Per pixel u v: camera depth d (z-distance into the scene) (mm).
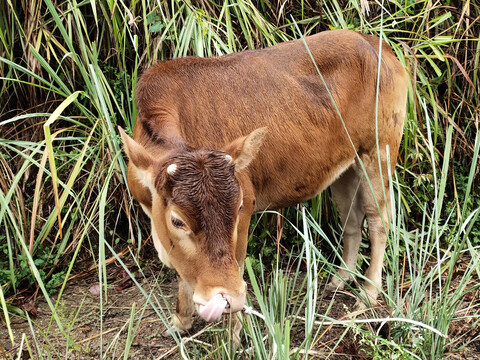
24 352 2344
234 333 2260
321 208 2924
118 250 2943
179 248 1898
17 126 2924
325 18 3035
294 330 2404
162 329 2463
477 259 2318
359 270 2893
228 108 2303
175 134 2096
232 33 2801
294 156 2402
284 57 2426
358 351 2270
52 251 2832
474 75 3119
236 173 2127
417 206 3131
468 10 3027
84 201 2900
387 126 2580
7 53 2812
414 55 2799
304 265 2885
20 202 2750
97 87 2533
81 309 2600
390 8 3168
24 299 2641
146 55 2906
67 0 2791
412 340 2246
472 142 3201
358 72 2494
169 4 2914
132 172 2117
